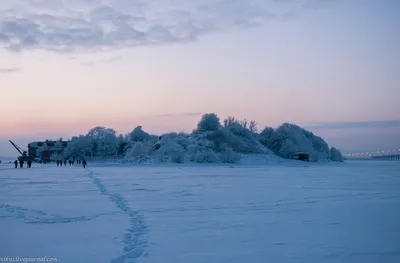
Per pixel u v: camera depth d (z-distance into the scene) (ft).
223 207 64.90
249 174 177.17
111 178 144.25
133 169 239.30
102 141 446.60
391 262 32.73
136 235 43.09
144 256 34.45
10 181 127.24
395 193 88.02
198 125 414.00
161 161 333.42
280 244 38.73
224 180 133.28
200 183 119.14
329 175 167.94
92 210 61.77
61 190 95.66
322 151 459.73
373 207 64.44
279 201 73.00
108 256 34.45
